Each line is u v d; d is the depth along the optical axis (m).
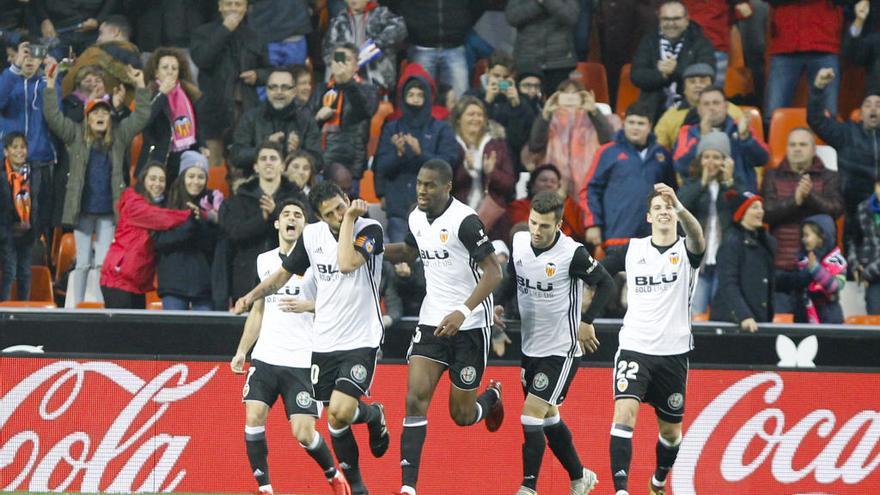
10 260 30.42
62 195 31.48
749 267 27.20
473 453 26.80
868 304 31.23
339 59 31.89
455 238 20.91
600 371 27.03
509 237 30.73
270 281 22.02
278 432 26.67
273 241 28.19
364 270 21.27
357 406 21.20
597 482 26.42
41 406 26.36
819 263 29.84
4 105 31.22
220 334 26.61
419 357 21.19
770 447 26.94
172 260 28.61
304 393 22.97
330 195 21.09
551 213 21.70
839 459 27.03
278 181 28.31
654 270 22.70
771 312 27.62
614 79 38.44
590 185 30.44
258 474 23.02
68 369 26.42
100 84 32.22
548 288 22.20
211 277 28.70
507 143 32.16
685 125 31.81
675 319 22.67
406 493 20.38
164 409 26.50
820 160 31.23
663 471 23.88
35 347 26.39
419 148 30.64
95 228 31.48
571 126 31.78
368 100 32.09
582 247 22.22
